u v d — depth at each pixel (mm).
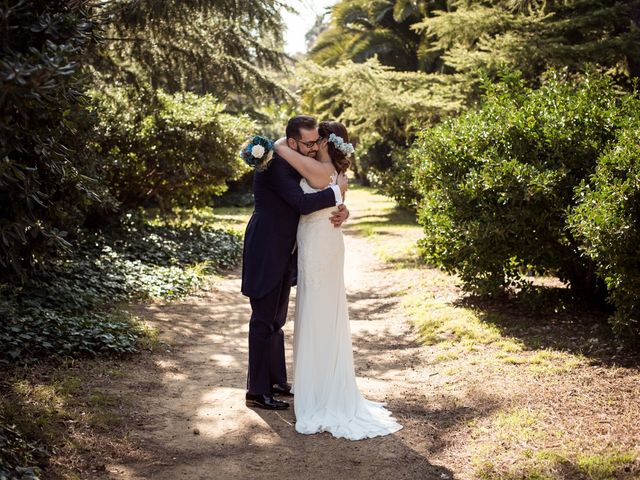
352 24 29312
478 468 3953
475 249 7461
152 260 11273
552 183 6805
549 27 14438
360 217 22172
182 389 5359
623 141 6008
